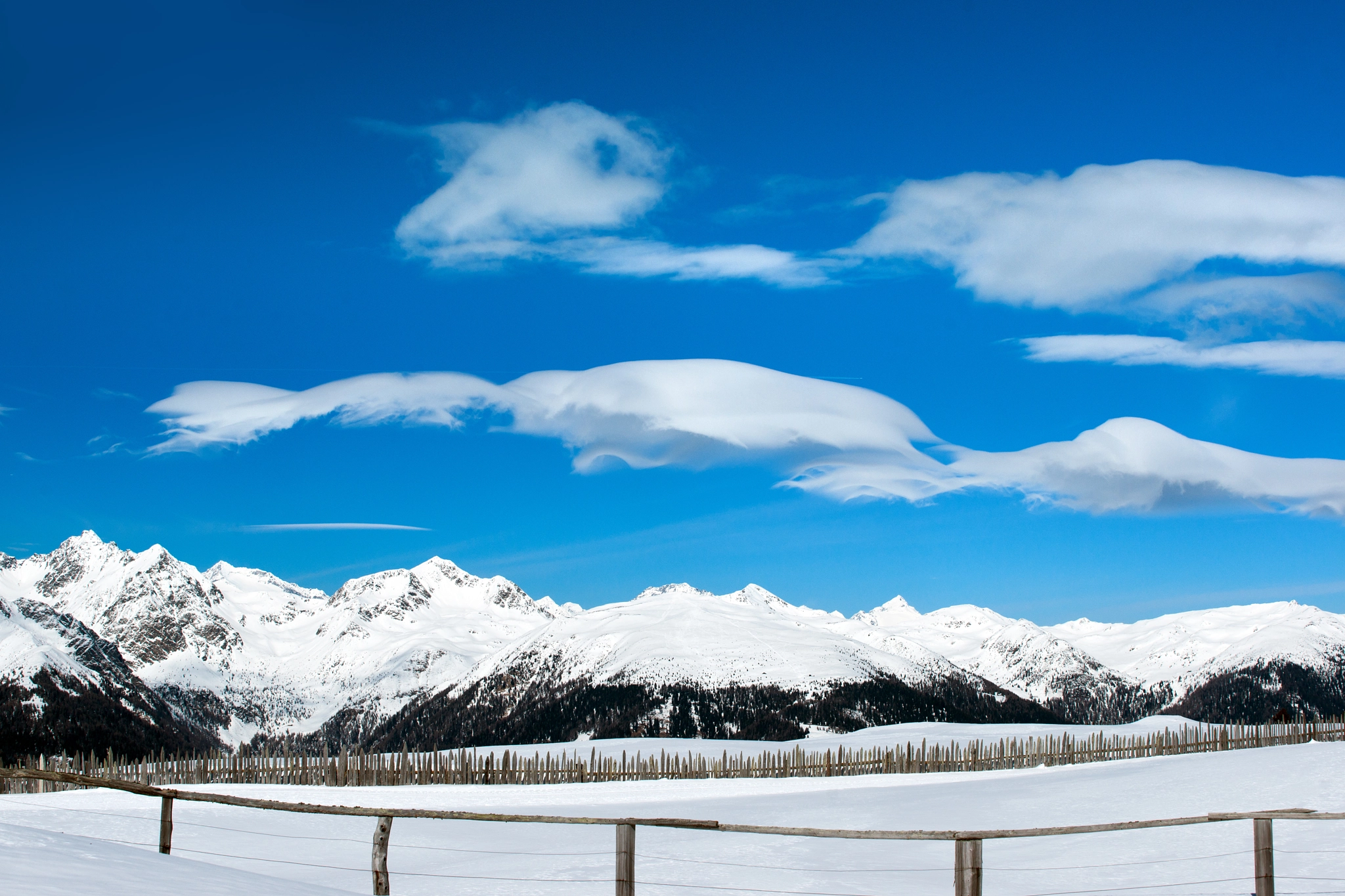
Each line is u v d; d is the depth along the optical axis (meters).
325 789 43.94
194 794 14.08
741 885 19.25
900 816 28.88
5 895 8.34
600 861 21.92
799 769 53.53
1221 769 32.44
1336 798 24.78
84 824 25.25
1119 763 49.50
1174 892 17.25
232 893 10.38
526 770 49.12
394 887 18.97
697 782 49.41
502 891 18.69
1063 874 19.47
